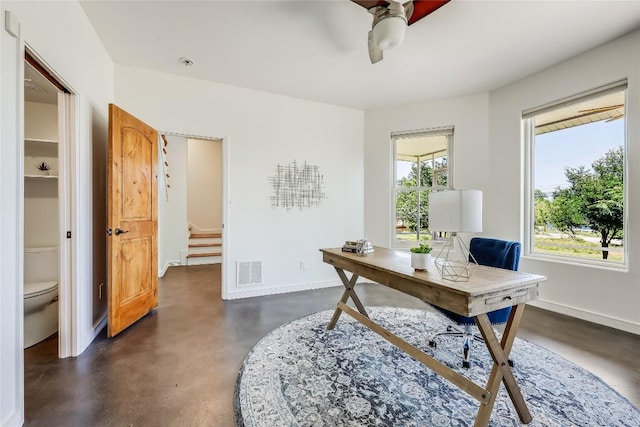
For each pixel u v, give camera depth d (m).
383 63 3.06
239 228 3.68
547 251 3.33
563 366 2.02
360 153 4.45
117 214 2.50
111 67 3.01
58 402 1.63
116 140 2.49
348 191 4.37
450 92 3.81
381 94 3.88
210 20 2.37
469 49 2.78
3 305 1.32
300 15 2.30
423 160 4.28
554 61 3.02
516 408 1.49
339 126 4.30
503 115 3.61
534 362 2.08
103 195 2.75
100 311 2.67
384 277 1.93
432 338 2.38
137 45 2.74
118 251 2.52
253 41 2.67
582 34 2.55
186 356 2.17
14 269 1.39
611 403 1.63
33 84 2.40
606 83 2.71
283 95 3.90
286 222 3.96
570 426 1.46
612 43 2.66
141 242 2.89
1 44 1.30
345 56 2.92
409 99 4.04
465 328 2.24
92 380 1.85
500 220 3.64
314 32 2.53
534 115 3.33
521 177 3.46
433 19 2.32
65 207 2.13
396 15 1.98
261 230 3.81
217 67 3.16
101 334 2.54
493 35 2.55
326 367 2.01
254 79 3.45
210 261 6.06
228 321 2.88
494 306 1.45
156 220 3.18
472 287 1.42
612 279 2.70
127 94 3.13
